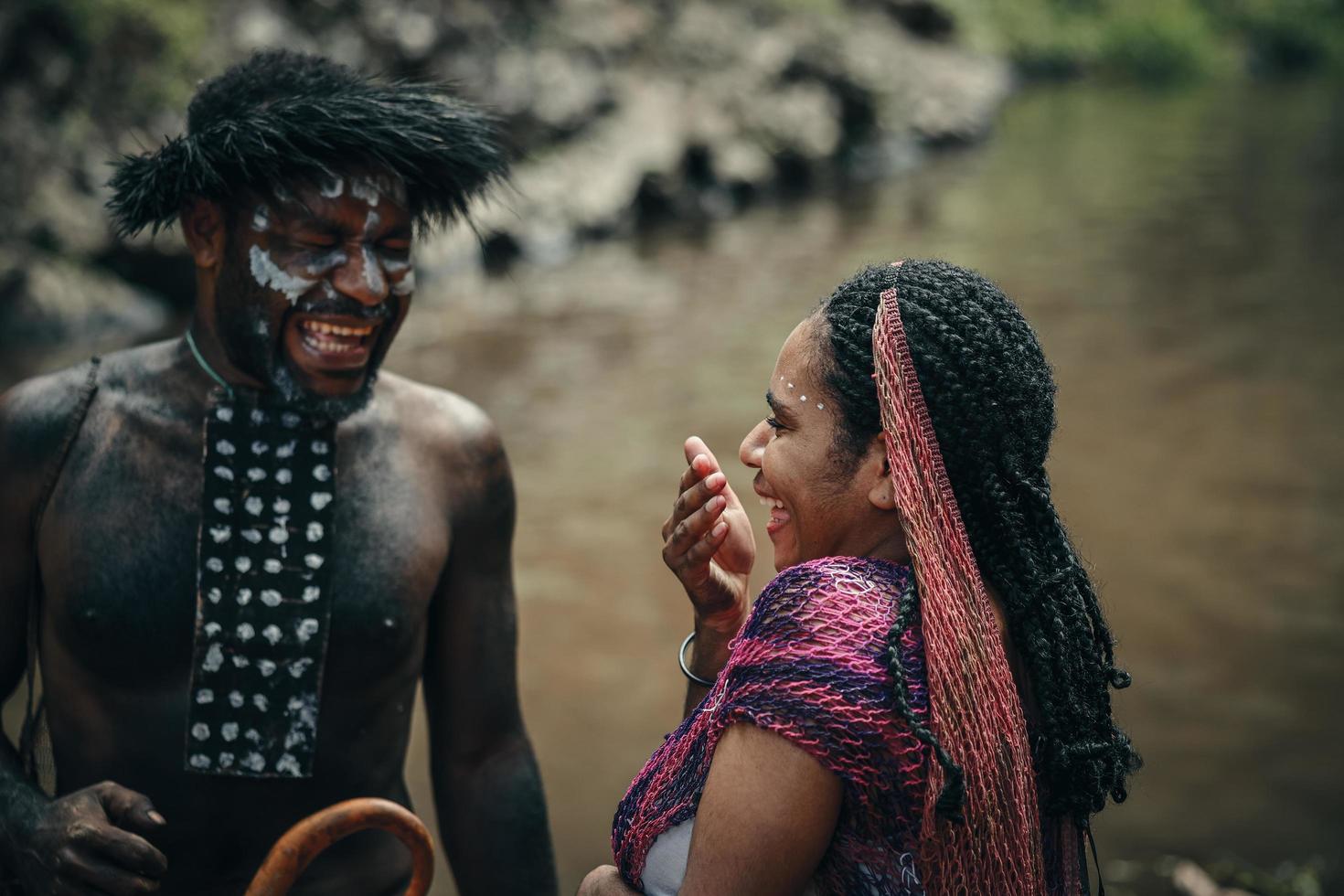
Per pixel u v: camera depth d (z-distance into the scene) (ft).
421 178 6.73
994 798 4.29
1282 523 21.18
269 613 6.55
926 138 57.16
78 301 29.40
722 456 23.76
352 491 6.74
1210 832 13.41
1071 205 46.62
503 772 7.39
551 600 18.39
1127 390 27.84
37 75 30.58
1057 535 4.65
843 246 40.96
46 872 5.90
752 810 4.27
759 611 4.51
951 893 4.26
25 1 30.37
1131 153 57.00
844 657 4.32
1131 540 20.53
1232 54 90.53
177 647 6.54
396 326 6.70
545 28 43.11
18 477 6.54
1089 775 4.57
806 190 49.93
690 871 4.37
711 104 48.08
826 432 4.69
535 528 20.80
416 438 6.98
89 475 6.52
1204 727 15.40
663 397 26.96
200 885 6.74
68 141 30.60
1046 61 84.79
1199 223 43.83
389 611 6.72
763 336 31.30
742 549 5.61
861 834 4.33
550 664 16.69
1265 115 68.03
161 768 6.56
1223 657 16.96
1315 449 24.56
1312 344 31.27
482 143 6.90
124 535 6.49
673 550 5.35
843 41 55.52
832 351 4.67
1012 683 4.42
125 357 6.76
